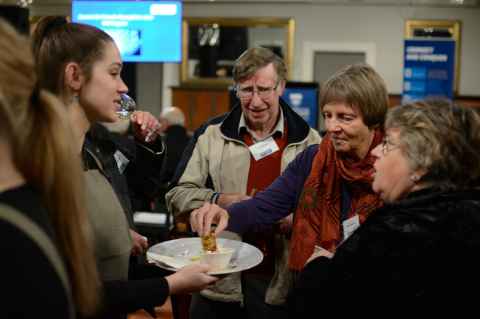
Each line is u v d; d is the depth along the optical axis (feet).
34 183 2.84
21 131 2.74
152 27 20.52
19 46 2.72
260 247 6.56
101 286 3.80
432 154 3.92
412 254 3.76
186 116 34.53
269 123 6.85
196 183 6.83
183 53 35.50
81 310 3.11
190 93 34.40
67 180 2.91
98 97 4.33
